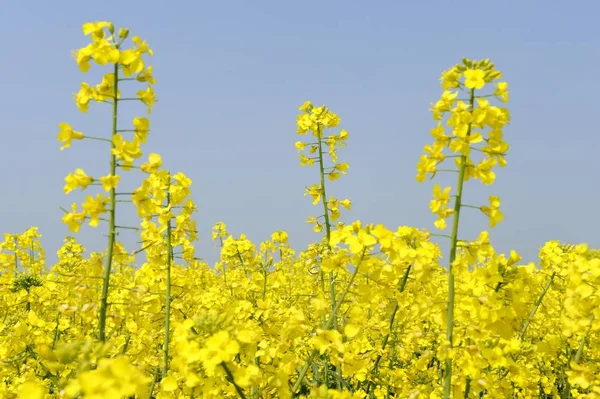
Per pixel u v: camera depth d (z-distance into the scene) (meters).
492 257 0.76
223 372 0.71
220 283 1.10
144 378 0.66
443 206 0.76
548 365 0.92
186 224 0.89
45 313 1.00
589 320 0.74
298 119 1.06
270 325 0.83
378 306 0.82
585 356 0.86
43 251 1.53
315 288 1.18
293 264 1.36
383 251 0.77
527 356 0.89
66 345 0.69
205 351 0.70
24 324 0.84
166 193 0.89
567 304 0.75
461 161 0.75
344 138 1.05
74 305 0.77
